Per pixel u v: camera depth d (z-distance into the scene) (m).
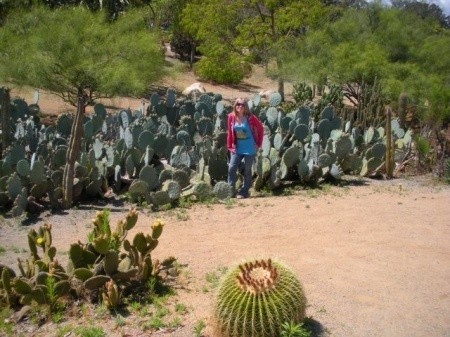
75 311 5.34
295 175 10.48
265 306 4.38
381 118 15.16
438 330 4.95
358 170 11.02
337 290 5.65
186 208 8.79
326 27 24.62
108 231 5.77
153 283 5.65
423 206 8.80
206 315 5.17
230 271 4.75
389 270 6.18
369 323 5.03
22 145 10.38
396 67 20.58
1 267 5.59
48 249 5.71
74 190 9.05
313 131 11.79
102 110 13.62
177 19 34.34
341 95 20.45
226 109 14.07
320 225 7.79
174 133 12.36
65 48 15.20
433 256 6.62
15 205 8.33
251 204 8.96
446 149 12.57
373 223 7.86
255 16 27.33
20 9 17.81
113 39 16.36
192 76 32.84
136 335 4.91
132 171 9.88
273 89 32.50
